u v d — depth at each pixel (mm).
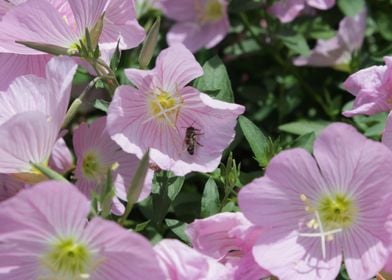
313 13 701
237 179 495
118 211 471
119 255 415
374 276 454
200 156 479
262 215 440
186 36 678
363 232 446
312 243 447
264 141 507
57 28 482
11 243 417
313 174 443
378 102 493
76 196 403
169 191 495
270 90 678
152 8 687
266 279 453
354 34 647
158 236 482
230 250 452
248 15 699
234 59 707
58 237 418
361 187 444
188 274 415
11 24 476
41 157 450
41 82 458
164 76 472
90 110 638
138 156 465
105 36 506
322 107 681
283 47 697
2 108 459
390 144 456
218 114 480
